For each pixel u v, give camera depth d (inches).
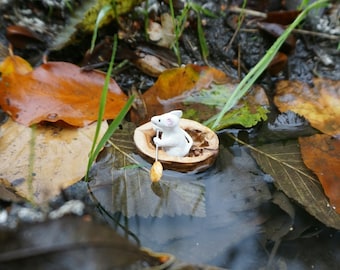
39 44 18.8
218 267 14.9
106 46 18.9
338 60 19.8
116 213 15.6
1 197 15.5
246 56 19.7
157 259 14.8
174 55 19.3
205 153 16.3
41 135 16.8
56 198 15.6
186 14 19.7
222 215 15.7
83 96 17.6
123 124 17.3
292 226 15.7
